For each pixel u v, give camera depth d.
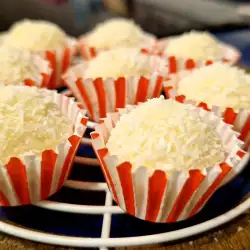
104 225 0.09
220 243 0.08
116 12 0.28
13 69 0.13
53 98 0.11
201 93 0.12
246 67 0.16
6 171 0.09
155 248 0.08
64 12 0.29
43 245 0.08
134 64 0.13
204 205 0.10
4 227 0.08
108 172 0.09
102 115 0.14
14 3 0.31
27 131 0.09
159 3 0.28
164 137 0.09
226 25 0.23
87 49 0.17
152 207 0.09
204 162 0.09
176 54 0.16
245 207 0.09
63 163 0.09
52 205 0.09
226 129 0.10
